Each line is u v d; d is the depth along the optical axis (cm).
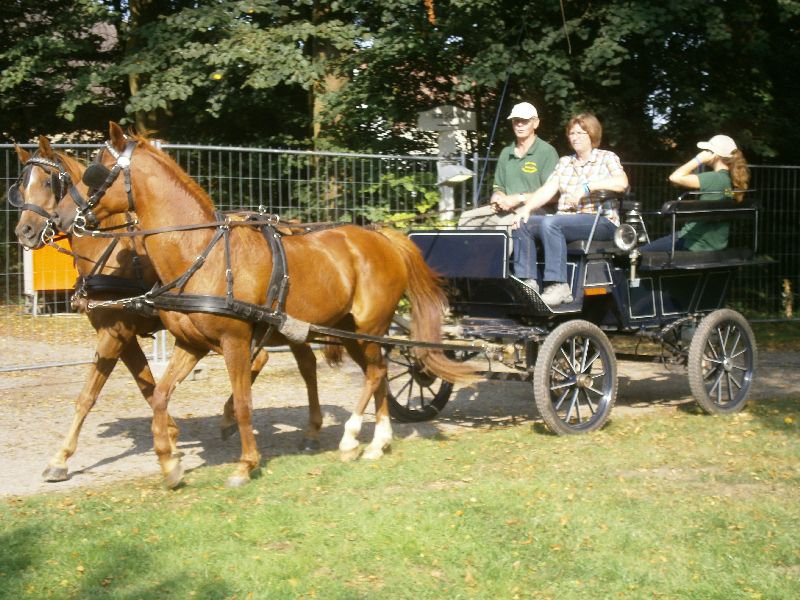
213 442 743
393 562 482
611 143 1350
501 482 608
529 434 754
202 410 861
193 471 646
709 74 1438
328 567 477
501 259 727
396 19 1345
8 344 1116
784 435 751
